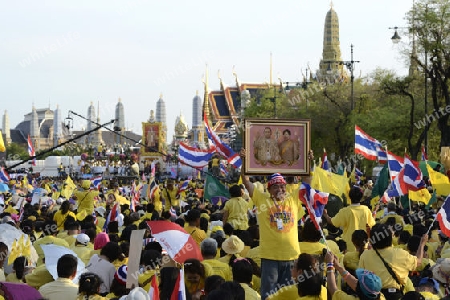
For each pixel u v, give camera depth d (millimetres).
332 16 157625
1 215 23234
